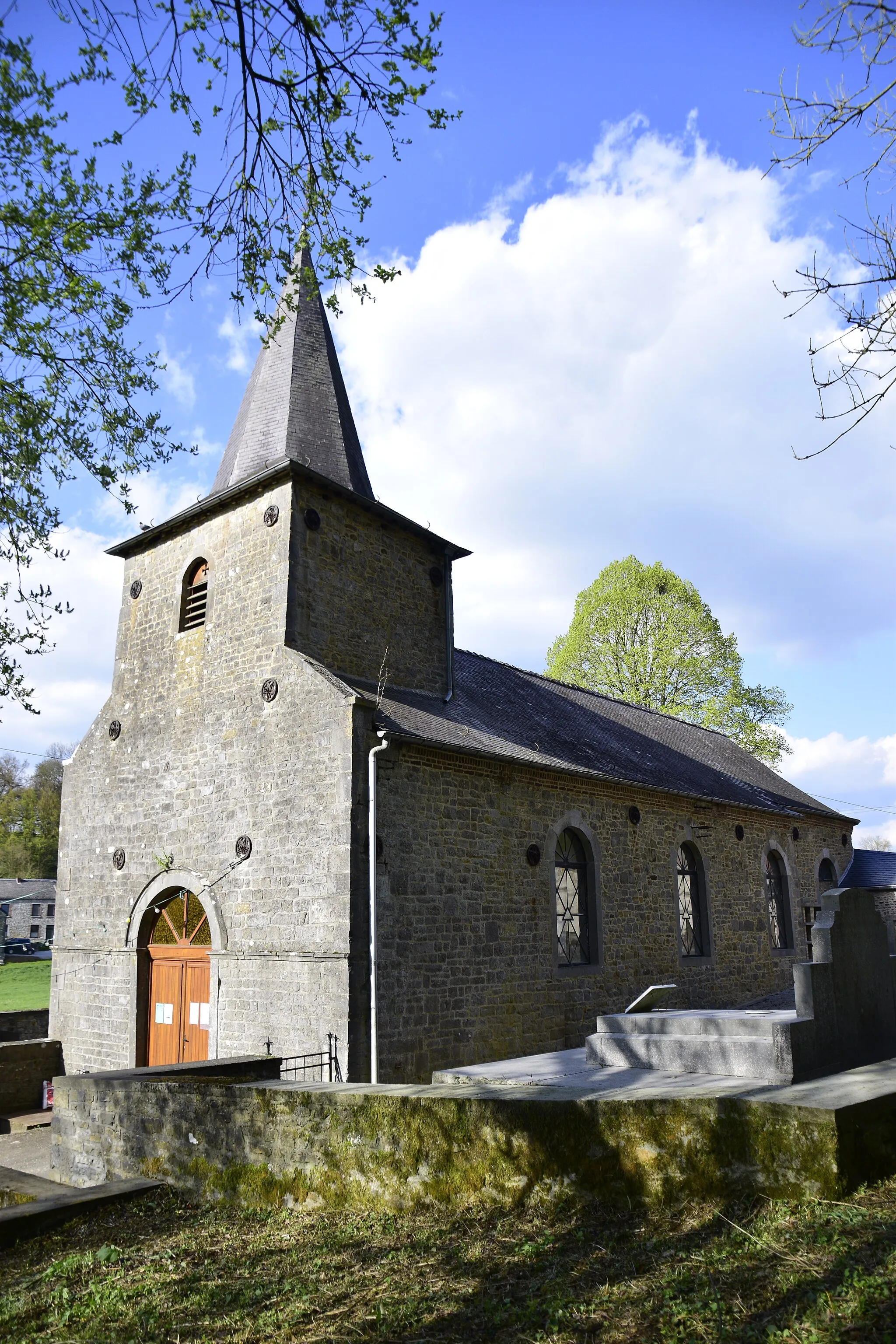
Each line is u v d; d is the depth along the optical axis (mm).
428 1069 10430
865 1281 3613
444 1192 5523
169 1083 7125
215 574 13055
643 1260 4305
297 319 14664
